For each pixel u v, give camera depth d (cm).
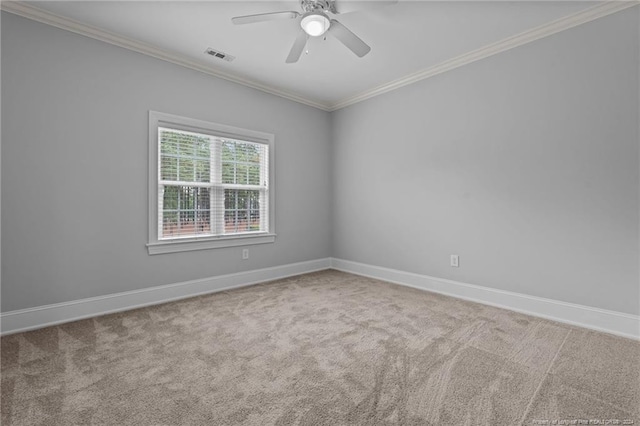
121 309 280
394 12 238
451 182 327
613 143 230
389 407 148
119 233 281
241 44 288
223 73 343
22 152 236
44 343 214
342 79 367
